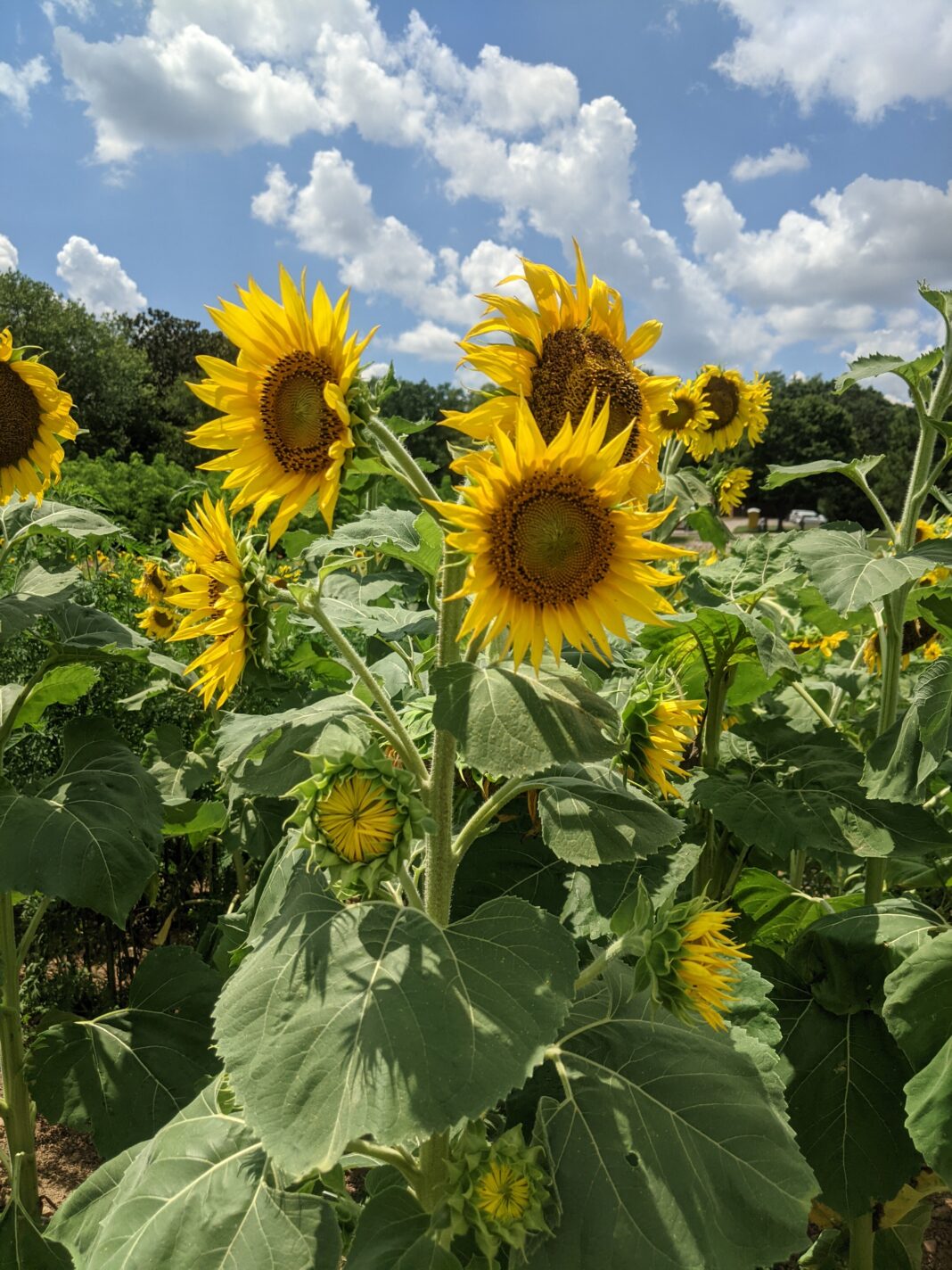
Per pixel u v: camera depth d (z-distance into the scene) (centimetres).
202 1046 329
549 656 198
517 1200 172
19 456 334
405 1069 149
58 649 337
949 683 271
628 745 227
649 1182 177
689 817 359
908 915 290
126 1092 313
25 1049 355
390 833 173
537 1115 191
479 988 161
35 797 310
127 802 312
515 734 164
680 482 515
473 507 164
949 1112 231
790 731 356
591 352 187
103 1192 237
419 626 258
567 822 196
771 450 5041
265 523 562
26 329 5203
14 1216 288
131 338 7338
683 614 318
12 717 345
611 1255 169
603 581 170
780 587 369
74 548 491
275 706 436
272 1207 189
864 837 282
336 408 167
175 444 5512
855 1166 263
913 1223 324
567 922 240
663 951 184
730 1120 188
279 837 400
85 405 5403
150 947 513
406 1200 187
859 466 329
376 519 264
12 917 327
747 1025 241
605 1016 220
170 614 529
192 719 489
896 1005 250
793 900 352
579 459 165
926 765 270
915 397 323
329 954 169
